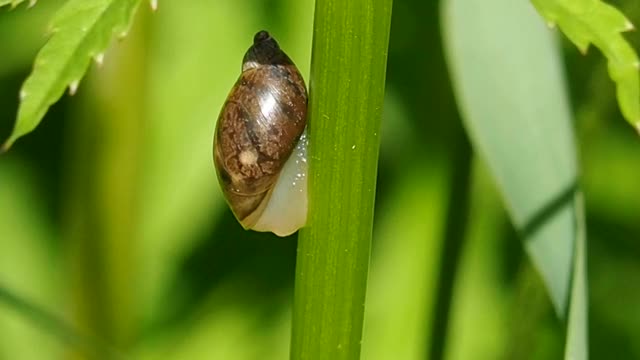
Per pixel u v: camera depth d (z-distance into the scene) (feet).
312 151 0.51
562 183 0.59
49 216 0.73
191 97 0.72
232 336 0.73
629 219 0.76
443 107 0.72
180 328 0.73
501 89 0.59
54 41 0.49
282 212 0.57
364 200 0.52
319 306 0.52
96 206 0.67
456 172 0.66
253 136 0.56
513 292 0.71
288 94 0.56
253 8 0.72
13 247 0.73
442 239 0.66
